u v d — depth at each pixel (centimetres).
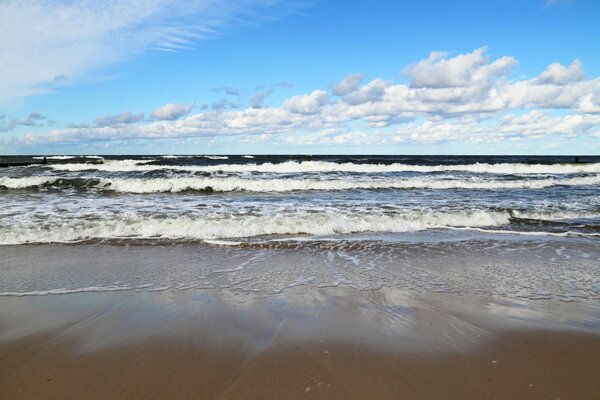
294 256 597
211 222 800
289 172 1983
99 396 241
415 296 427
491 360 283
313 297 421
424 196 1284
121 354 294
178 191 1391
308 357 287
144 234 734
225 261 568
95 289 449
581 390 244
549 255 614
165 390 246
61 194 1259
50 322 356
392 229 814
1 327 346
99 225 771
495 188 1565
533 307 396
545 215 975
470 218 906
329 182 1508
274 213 911
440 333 330
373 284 467
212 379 258
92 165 2047
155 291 442
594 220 930
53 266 542
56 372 270
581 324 353
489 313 378
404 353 294
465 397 236
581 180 1834
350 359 283
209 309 386
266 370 269
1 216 848
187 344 310
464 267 544
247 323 351
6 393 245
